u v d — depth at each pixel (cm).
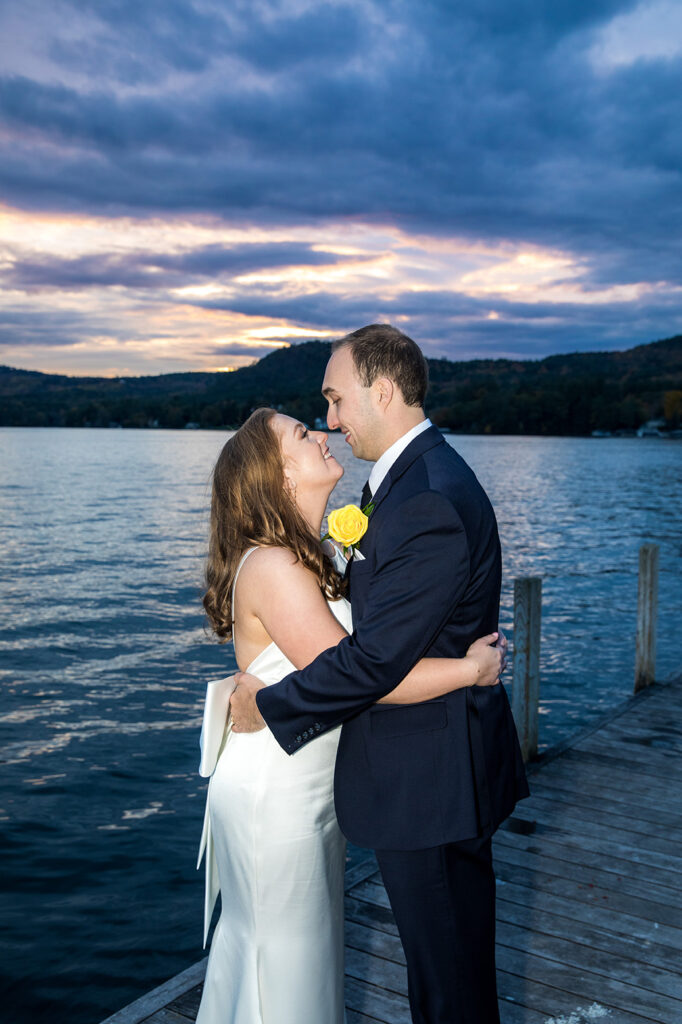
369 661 145
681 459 8294
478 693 163
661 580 1523
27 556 1859
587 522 2642
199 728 727
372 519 160
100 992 360
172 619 1220
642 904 288
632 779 403
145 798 574
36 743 682
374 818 157
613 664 956
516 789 175
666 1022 226
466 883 160
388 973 248
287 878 165
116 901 438
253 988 165
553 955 258
